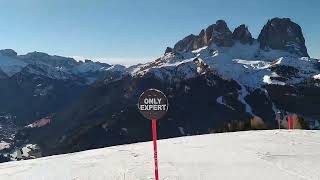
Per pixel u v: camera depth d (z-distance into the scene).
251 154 17.81
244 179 13.34
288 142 21.19
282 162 15.82
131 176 14.26
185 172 14.57
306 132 25.98
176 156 18.09
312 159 16.30
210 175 14.00
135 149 21.17
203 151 19.22
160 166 15.84
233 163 15.93
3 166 18.86
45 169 16.92
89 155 20.16
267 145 20.27
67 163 18.00
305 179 13.10
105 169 15.81
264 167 15.01
